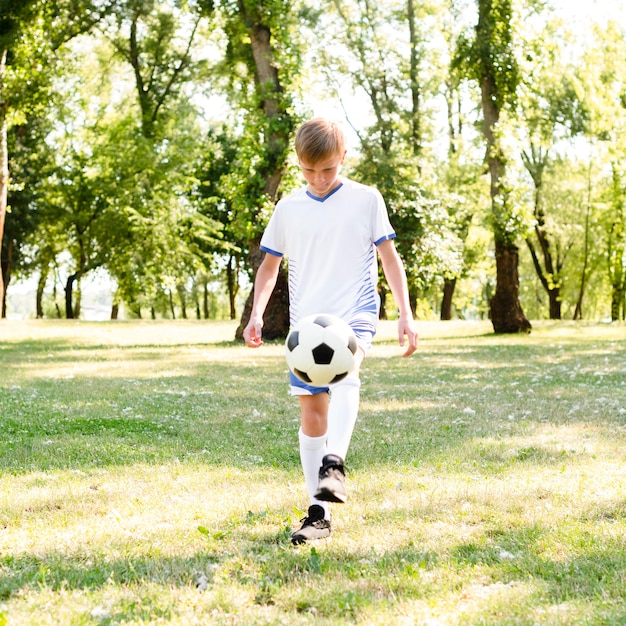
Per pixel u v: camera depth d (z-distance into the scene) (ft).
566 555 10.87
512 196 71.31
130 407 26.99
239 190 64.85
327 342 11.57
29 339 68.95
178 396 30.35
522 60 70.95
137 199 109.91
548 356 48.57
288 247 12.91
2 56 68.69
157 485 15.37
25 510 13.44
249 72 69.82
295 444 19.98
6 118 72.33
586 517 12.80
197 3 72.13
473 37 71.82
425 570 10.32
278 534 11.94
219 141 137.69
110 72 112.47
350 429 11.71
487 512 13.12
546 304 168.96
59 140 121.80
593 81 95.86
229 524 12.59
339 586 9.70
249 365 44.73
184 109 107.24
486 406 26.63
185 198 120.26
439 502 13.76
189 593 9.51
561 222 123.03
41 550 11.15
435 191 88.02
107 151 111.75
